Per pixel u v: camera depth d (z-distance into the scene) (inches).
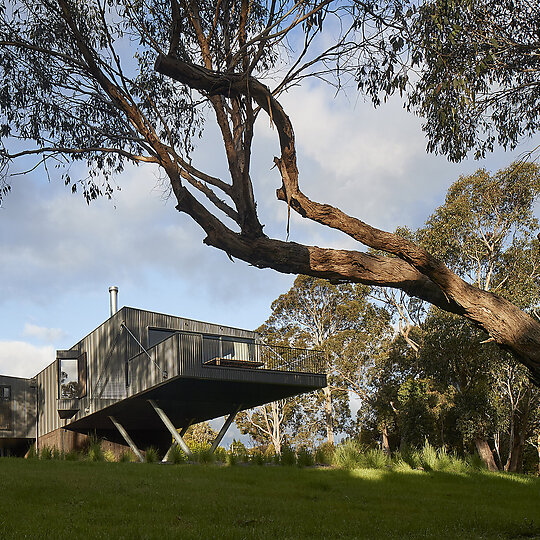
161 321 1028.5
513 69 364.2
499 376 1270.9
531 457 1547.7
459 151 378.6
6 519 338.3
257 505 409.4
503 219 1301.7
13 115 413.4
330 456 735.1
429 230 1318.9
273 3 293.3
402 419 1326.3
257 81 286.5
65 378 1092.5
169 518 356.8
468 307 289.7
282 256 288.7
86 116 419.2
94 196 428.8
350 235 288.7
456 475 627.8
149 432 1213.1
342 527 350.0
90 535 303.4
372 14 307.1
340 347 1630.2
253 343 974.4
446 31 319.3
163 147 284.5
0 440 1307.8
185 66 287.1
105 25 307.4
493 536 346.0
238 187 287.6
